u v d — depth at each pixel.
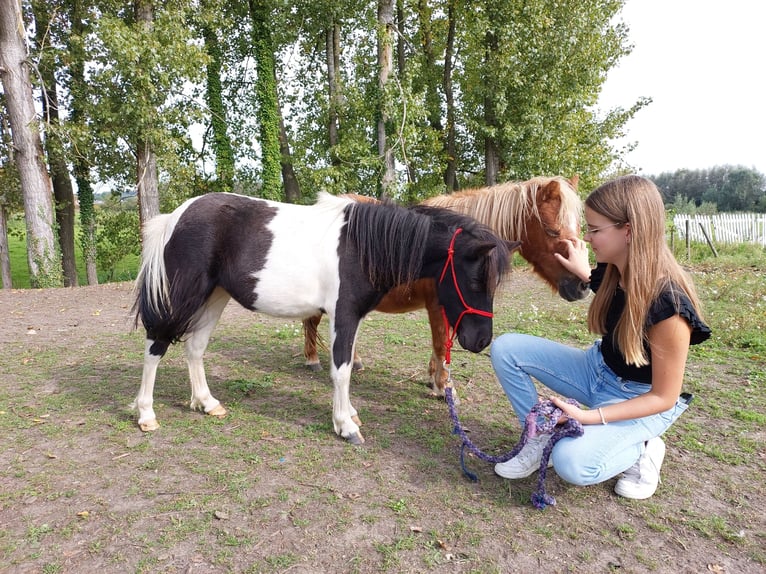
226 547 1.95
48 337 5.34
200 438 2.91
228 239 2.90
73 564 1.85
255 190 16.91
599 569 1.86
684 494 2.37
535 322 5.81
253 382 3.84
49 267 10.92
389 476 2.50
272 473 2.52
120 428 3.02
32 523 2.09
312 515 2.16
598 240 2.00
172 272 2.86
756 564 1.90
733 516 2.20
